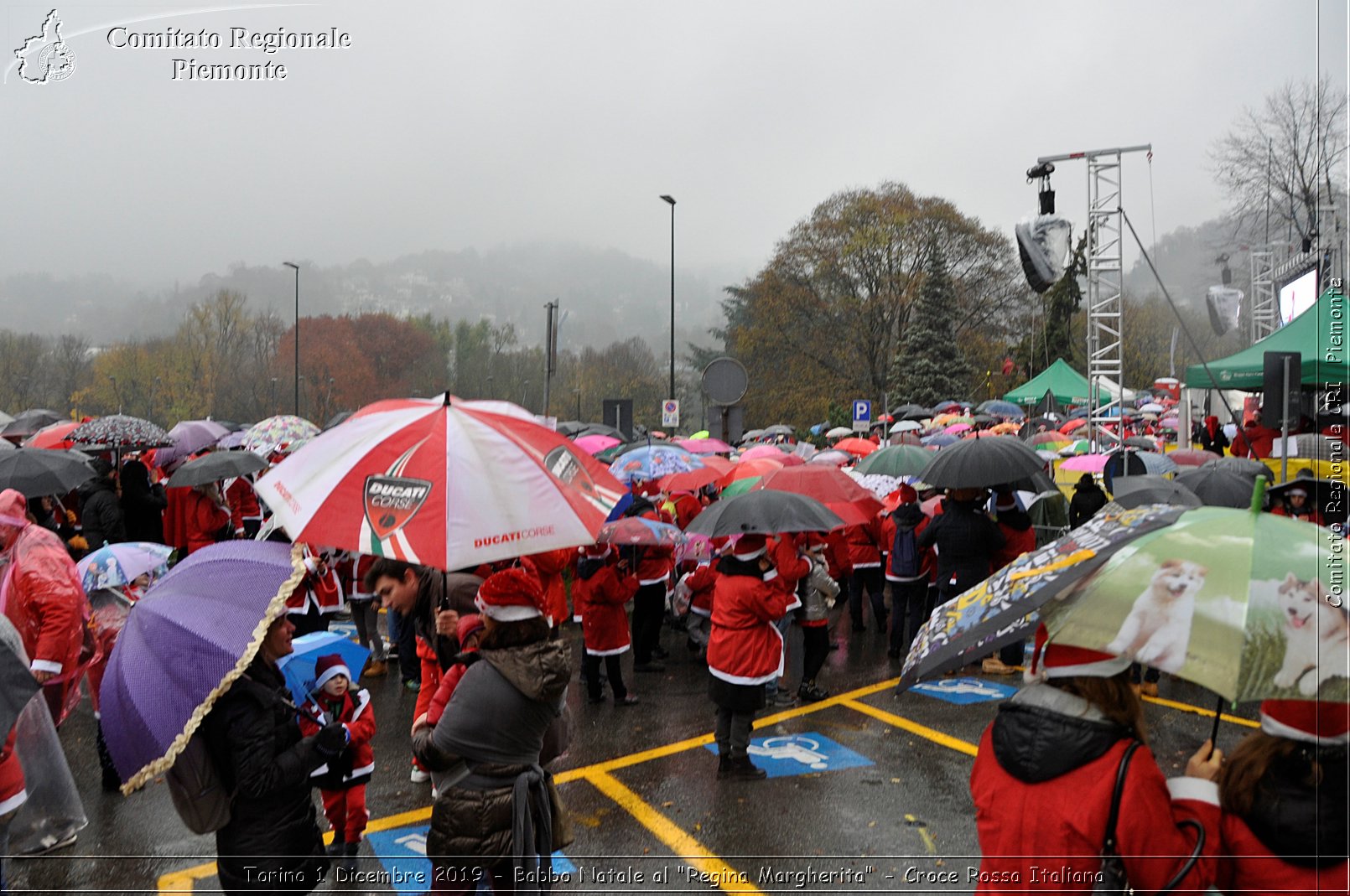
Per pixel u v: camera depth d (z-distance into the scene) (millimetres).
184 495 10531
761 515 6008
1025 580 2551
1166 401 37219
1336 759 2326
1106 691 2467
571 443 3711
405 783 6176
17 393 73438
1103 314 18844
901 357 52812
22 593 5336
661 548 8977
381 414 3525
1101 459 11508
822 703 7871
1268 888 2359
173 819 5684
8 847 5074
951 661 2494
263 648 3453
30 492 8461
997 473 7648
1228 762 2465
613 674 7918
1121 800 2357
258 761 3271
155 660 3172
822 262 55562
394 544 3055
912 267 55188
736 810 5660
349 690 4730
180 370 80812
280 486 3354
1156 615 2289
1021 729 2529
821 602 7836
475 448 3277
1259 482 2432
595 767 6434
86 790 6172
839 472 8234
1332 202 20359
